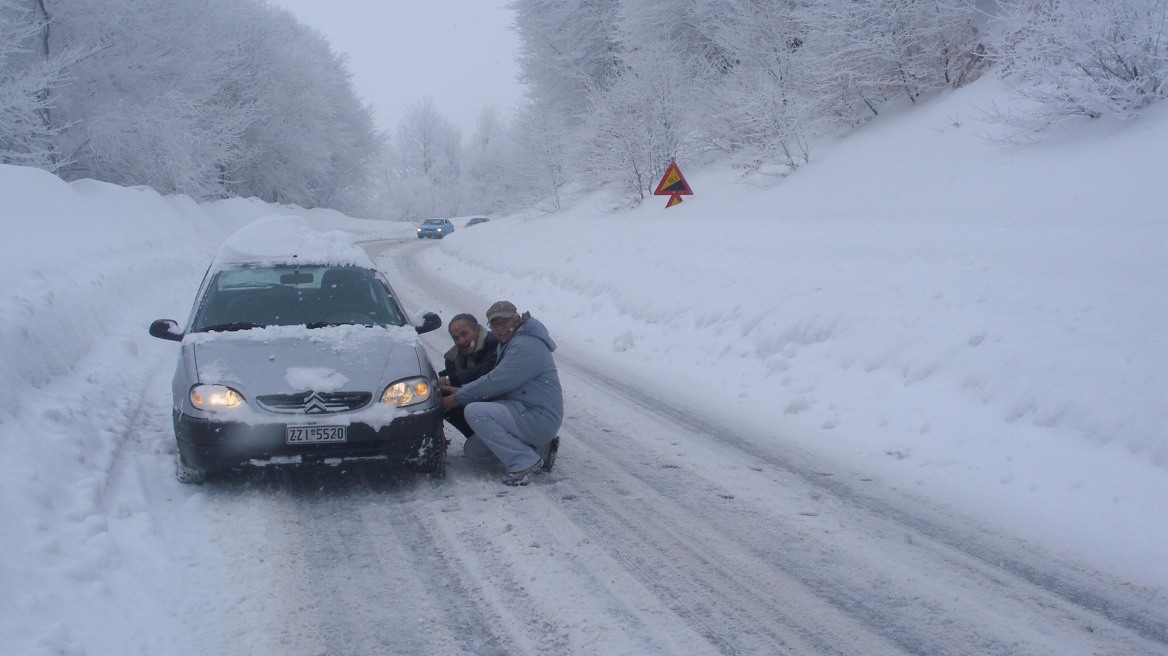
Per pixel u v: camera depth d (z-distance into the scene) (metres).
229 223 30.59
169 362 8.95
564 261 16.84
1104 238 8.21
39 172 15.10
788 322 8.80
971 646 3.48
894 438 6.40
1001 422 6.03
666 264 13.48
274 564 4.13
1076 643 3.52
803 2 20.00
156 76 23.91
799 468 5.91
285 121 41.50
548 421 5.54
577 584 4.00
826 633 3.58
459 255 25.52
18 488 4.25
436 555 4.31
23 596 3.43
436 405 5.33
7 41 18.59
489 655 3.35
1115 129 11.09
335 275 6.39
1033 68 11.91
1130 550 4.43
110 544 4.02
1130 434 5.27
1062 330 6.52
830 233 12.22
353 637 3.46
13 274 8.45
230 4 35.53
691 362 9.42
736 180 19.44
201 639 3.40
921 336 7.40
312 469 5.67
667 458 6.14
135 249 15.14
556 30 32.94
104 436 5.71
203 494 5.05
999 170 11.93
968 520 4.92
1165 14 10.46
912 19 17.12
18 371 5.93
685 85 24.75
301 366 5.15
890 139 16.28
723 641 3.49
